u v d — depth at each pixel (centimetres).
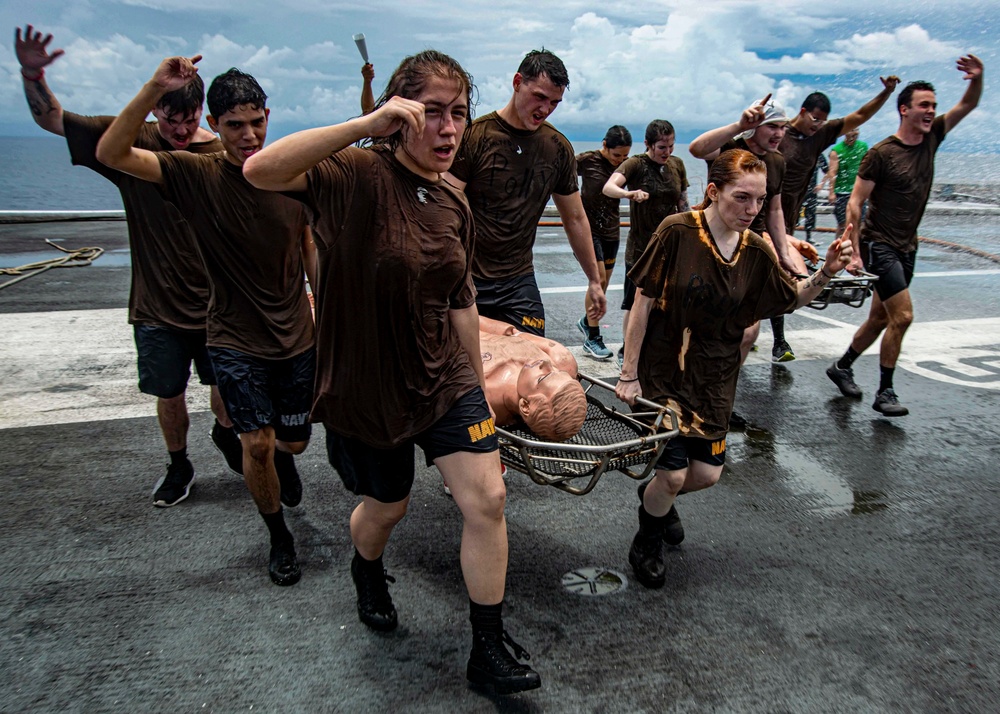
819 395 630
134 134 311
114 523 403
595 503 438
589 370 673
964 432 557
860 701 287
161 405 414
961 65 561
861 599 352
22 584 347
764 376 676
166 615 328
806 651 314
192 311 399
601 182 755
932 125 575
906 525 424
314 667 298
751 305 340
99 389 595
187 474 434
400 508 296
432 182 263
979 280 1098
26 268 998
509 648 310
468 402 278
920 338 795
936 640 324
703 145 558
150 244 389
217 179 331
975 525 425
